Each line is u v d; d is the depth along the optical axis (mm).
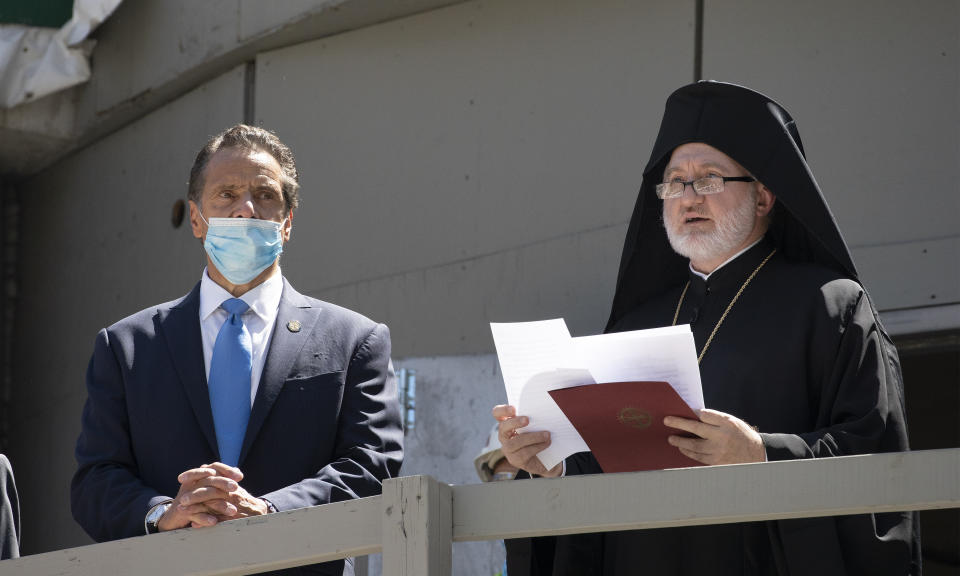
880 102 9461
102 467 6215
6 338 15883
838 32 9680
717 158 6965
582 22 10844
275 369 6328
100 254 14688
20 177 16031
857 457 4723
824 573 5781
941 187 9164
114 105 14172
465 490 4945
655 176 7324
